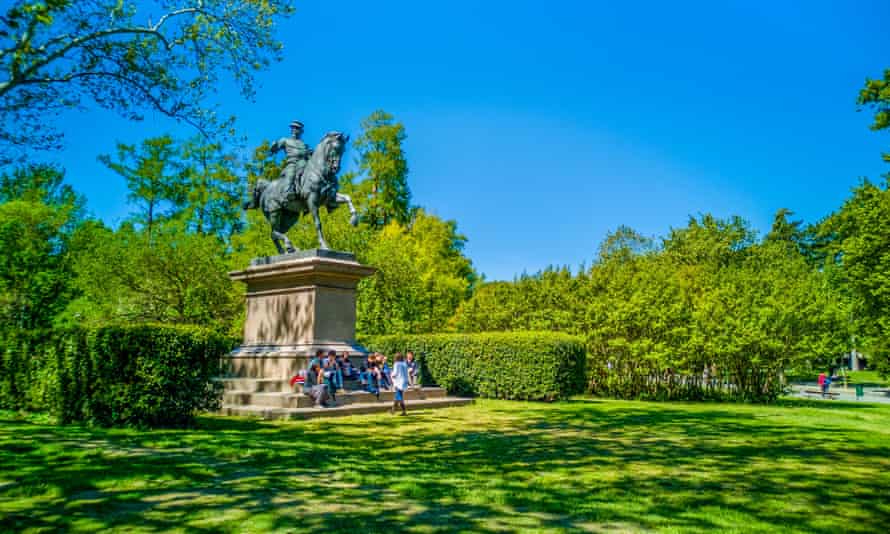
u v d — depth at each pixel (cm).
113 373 1165
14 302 3069
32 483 682
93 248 2909
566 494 690
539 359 2134
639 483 762
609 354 2680
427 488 707
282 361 1692
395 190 4975
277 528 541
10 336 1384
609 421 1498
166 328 1209
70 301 3061
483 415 1588
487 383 2250
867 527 580
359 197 4562
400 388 1606
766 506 654
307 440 1087
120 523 547
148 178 3666
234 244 3197
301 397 1509
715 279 2875
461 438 1149
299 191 1867
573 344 2181
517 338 2208
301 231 2998
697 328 2533
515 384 2175
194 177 3741
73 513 577
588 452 1005
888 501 688
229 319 2917
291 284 1789
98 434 1059
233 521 560
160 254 2733
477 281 5891
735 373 2600
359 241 3120
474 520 578
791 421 1631
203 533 523
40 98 1448
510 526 560
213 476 757
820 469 885
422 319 3331
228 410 1501
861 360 7744
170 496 652
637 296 2570
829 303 2675
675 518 596
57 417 1223
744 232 5491
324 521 565
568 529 553
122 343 1165
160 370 1179
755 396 2564
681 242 5572
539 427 1346
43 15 1099
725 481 785
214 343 1272
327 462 865
